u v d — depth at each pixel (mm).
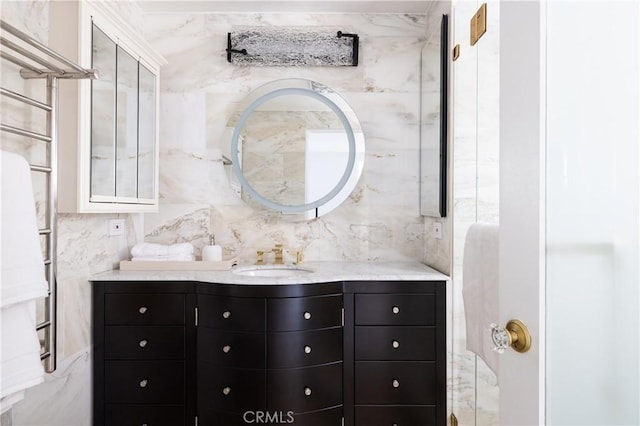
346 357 1865
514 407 796
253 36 2314
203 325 1839
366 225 2373
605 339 574
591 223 597
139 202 2004
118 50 1796
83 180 1557
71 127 1544
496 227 1236
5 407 1135
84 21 1548
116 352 1857
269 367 1773
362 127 2369
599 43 580
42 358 1379
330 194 2344
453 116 1845
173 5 2281
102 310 1858
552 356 681
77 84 1543
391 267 2145
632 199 524
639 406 528
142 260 2045
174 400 1857
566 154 647
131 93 1922
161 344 1859
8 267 1083
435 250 2135
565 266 652
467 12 1669
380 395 1862
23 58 1411
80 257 1778
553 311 678
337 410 1845
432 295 1867
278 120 2348
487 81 1446
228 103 2365
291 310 1778
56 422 1609
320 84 2340
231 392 1796
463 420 1702
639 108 515
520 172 772
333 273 1931
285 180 2348
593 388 601
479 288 1324
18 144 1415
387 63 2367
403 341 1870
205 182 2363
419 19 2363
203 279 1833
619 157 548
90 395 1845
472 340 1393
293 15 2369
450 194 1874
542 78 698
